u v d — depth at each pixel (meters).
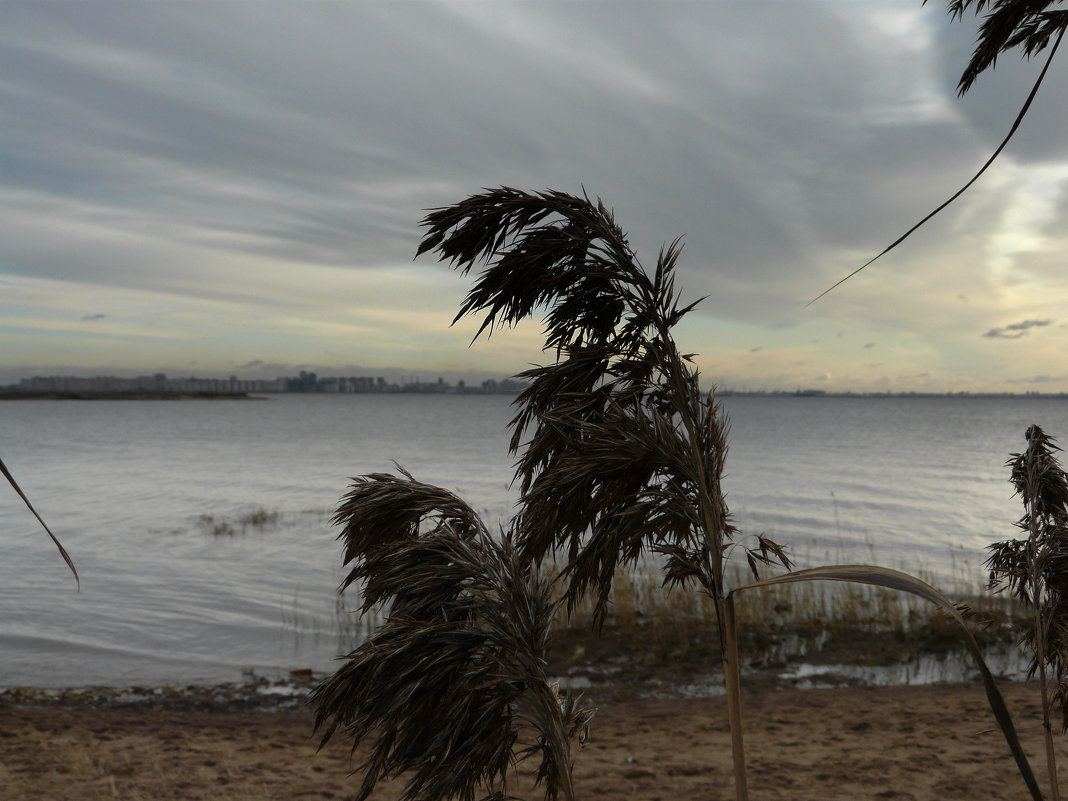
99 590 17.47
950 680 10.45
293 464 57.97
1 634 13.74
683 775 7.03
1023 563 3.05
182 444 84.56
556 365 1.74
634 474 1.68
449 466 56.00
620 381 1.71
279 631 14.09
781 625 13.06
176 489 40.94
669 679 10.89
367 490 1.93
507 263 1.69
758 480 46.97
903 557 22.20
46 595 16.94
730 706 1.59
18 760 7.00
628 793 6.54
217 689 10.97
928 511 33.44
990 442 86.94
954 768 6.89
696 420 1.67
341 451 73.00
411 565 1.80
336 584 18.05
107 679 11.45
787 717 9.08
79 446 80.50
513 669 1.76
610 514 1.67
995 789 6.28
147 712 9.67
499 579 1.83
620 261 1.67
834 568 1.13
